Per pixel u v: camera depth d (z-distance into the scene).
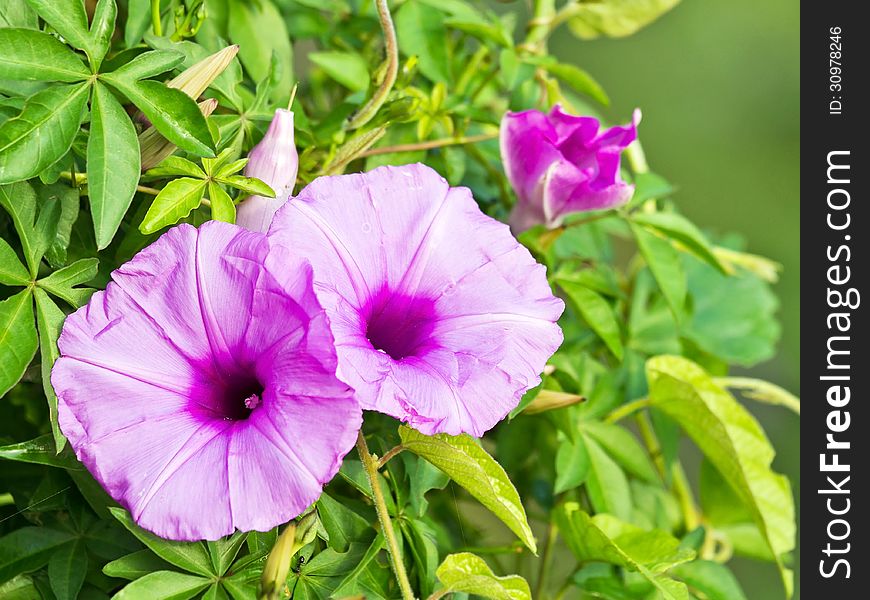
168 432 0.49
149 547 0.50
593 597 0.61
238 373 0.50
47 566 0.53
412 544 0.54
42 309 0.51
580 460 0.59
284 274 0.48
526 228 0.59
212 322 0.49
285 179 0.52
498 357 0.50
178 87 0.52
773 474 0.61
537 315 0.51
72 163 0.52
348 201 0.51
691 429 0.61
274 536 0.51
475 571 0.51
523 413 0.57
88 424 0.49
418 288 0.51
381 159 0.59
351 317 0.49
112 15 0.51
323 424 0.47
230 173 0.52
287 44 0.61
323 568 0.52
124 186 0.50
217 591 0.50
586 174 0.57
